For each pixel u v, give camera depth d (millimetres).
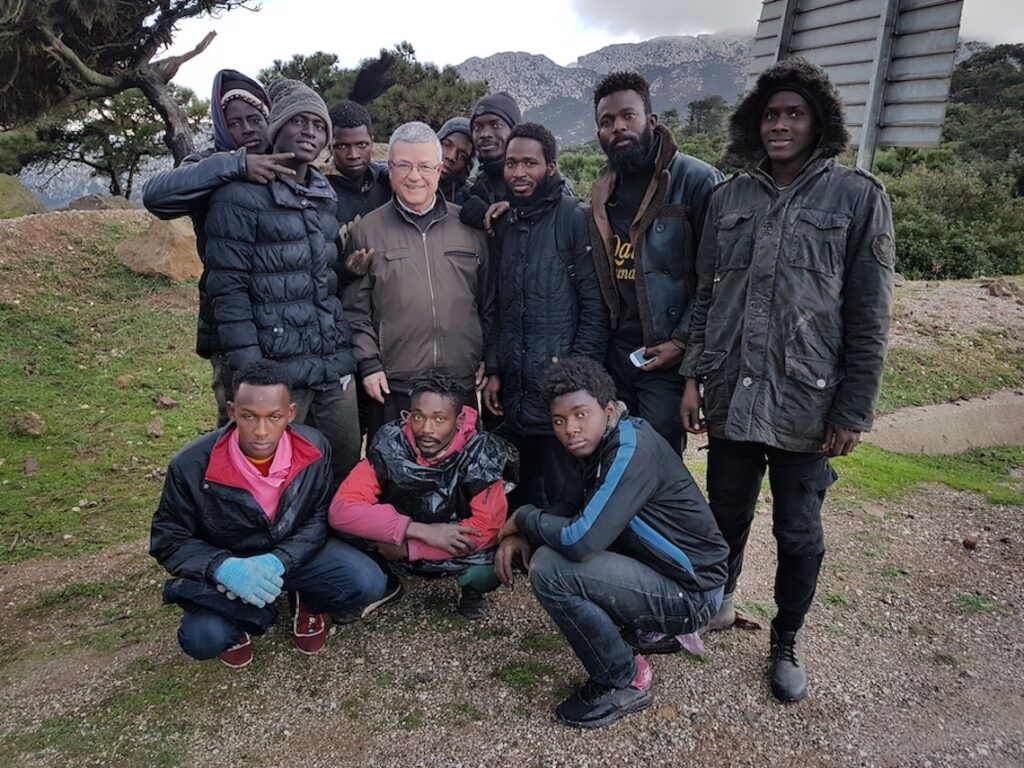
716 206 2506
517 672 2650
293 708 2484
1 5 10102
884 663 2762
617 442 2357
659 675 2641
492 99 3658
